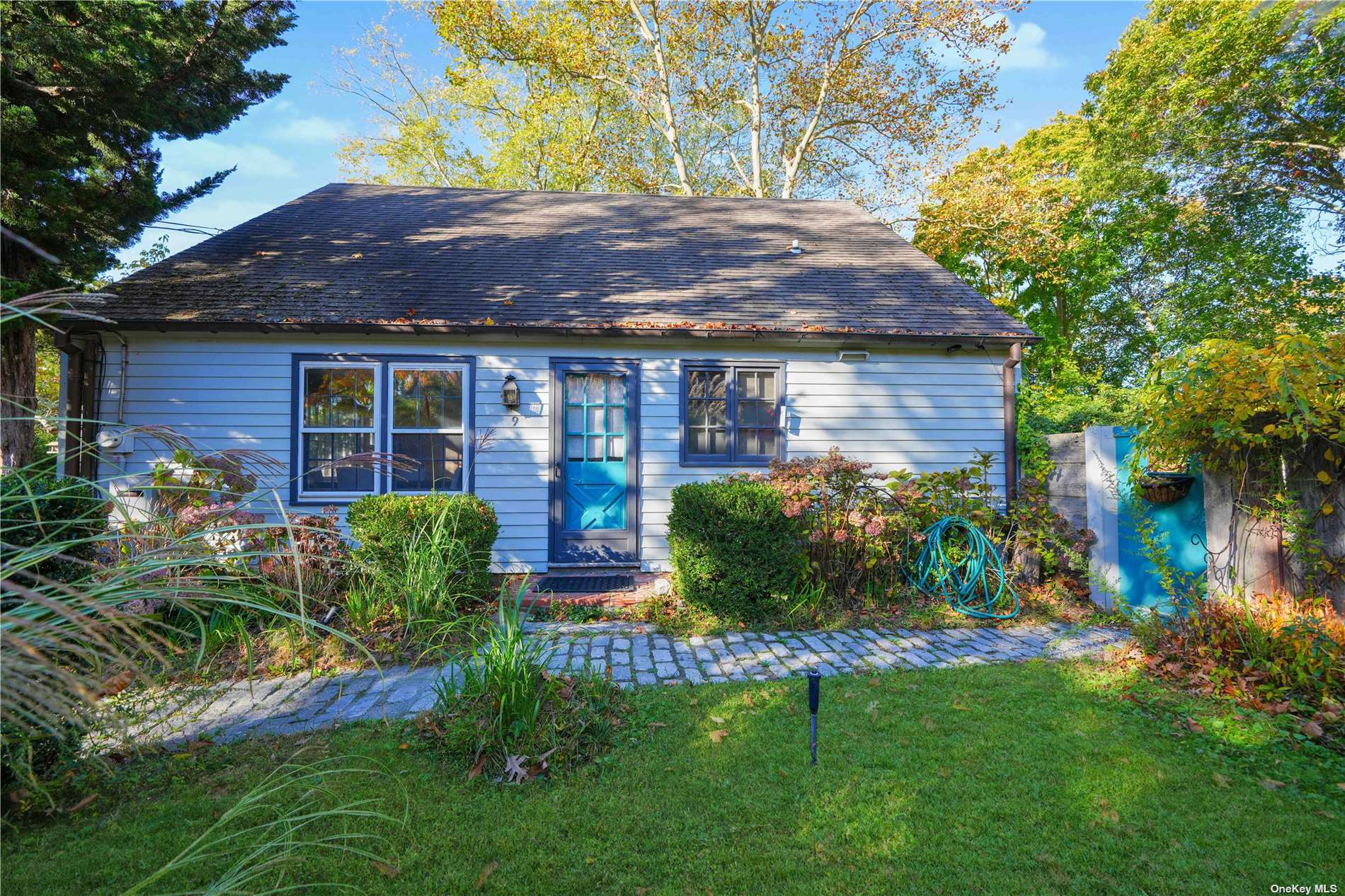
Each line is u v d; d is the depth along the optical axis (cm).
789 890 223
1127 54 1593
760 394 802
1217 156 1538
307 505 730
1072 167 1845
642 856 241
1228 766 306
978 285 1978
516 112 2330
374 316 718
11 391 785
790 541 597
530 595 640
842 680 426
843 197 2158
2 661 128
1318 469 400
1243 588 441
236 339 726
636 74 1927
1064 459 695
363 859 240
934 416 806
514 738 312
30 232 692
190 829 260
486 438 747
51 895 222
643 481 773
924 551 639
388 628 506
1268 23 1319
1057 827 258
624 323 738
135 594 168
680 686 418
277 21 795
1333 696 359
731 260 948
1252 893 220
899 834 253
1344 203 1505
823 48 1823
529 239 966
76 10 640
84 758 297
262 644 483
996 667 455
